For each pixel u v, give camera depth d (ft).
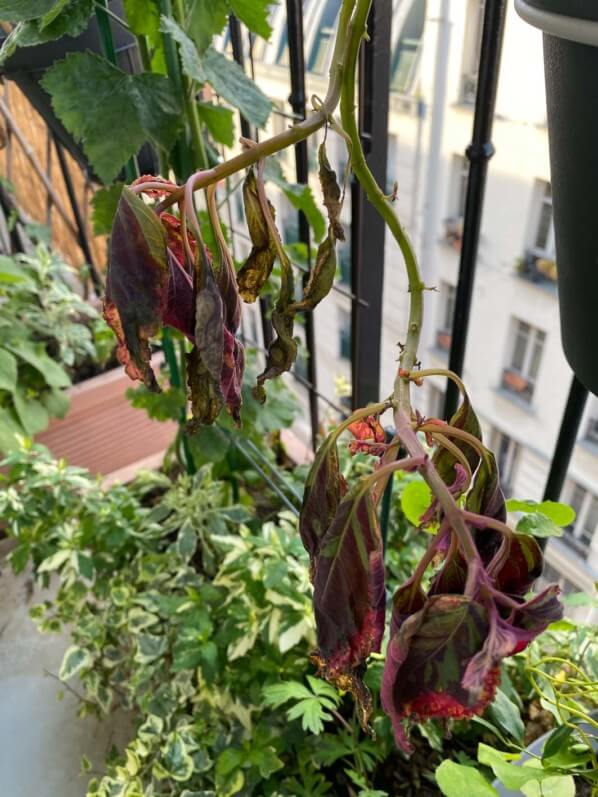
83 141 2.37
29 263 5.10
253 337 4.74
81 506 3.86
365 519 1.08
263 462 3.69
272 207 1.30
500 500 1.32
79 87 2.28
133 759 2.91
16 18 1.84
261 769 2.71
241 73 2.27
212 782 2.95
